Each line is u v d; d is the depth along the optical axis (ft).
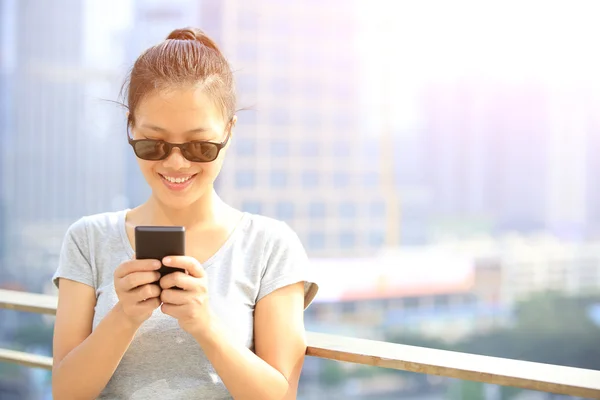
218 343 3.27
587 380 3.36
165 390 3.56
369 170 201.87
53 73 198.18
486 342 179.52
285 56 200.13
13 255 187.52
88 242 3.83
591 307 189.47
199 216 3.80
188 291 3.11
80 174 195.83
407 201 202.59
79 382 3.40
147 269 3.08
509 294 194.18
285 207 196.24
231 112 3.66
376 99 204.23
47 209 193.77
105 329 3.31
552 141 205.67
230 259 3.75
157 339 3.59
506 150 206.28
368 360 3.82
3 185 192.75
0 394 130.52
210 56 3.59
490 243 200.85
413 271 191.72
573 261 198.59
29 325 154.51
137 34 199.62
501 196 205.98
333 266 193.47
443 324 186.09
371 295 187.73
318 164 199.11
